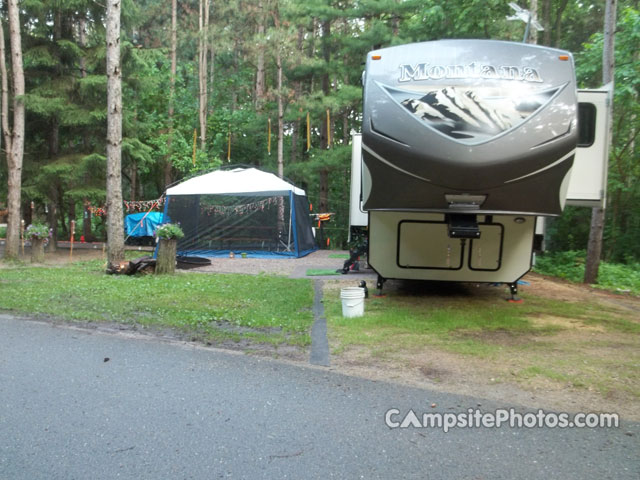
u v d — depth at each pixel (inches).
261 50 811.4
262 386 173.8
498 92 241.3
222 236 676.1
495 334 248.2
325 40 829.8
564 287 423.2
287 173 885.8
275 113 882.1
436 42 260.2
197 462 122.8
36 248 572.4
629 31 546.9
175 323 266.5
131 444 131.4
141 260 470.3
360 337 237.9
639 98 585.3
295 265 572.4
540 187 240.2
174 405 156.7
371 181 258.1
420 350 218.4
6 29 642.2
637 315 305.4
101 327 258.4
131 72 712.4
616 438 137.6
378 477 116.9
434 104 241.9
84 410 152.3
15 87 576.1
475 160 229.1
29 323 264.1
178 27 1121.4
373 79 255.3
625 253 634.2
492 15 701.9
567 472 119.3
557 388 174.1
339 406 157.1
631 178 625.0
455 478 116.3
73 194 660.7
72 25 712.4
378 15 815.1
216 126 1066.7
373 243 325.1
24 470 118.0
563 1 770.2
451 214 277.1
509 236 311.6
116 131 498.0
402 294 360.8
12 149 572.4
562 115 237.5
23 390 168.1
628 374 187.3
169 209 665.6
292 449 129.8
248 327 264.2
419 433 139.3
